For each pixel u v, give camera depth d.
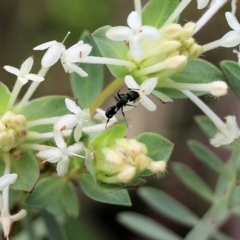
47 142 0.13
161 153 0.12
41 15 0.24
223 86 0.12
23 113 0.13
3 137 0.12
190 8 0.23
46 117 0.13
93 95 0.16
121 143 0.11
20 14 0.24
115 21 0.24
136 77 0.12
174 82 0.12
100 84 0.16
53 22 0.24
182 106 0.24
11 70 0.12
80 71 0.12
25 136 0.12
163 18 0.13
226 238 0.18
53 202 0.14
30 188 0.12
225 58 0.23
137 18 0.12
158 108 0.24
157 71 0.12
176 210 0.19
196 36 0.23
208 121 0.15
